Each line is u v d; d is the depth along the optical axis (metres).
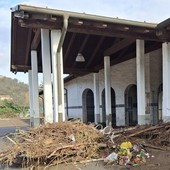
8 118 43.28
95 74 19.47
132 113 17.98
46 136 8.16
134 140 8.98
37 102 14.17
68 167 7.41
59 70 10.11
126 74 17.69
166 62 11.39
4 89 77.75
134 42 13.48
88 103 23.16
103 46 15.43
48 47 11.09
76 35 14.15
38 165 7.58
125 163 7.39
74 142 8.11
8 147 8.94
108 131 9.60
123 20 10.35
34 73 13.98
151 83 15.98
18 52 15.49
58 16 9.52
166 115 11.45
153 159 7.64
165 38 11.12
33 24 9.72
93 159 7.89
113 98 19.12
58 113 10.09
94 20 10.00
